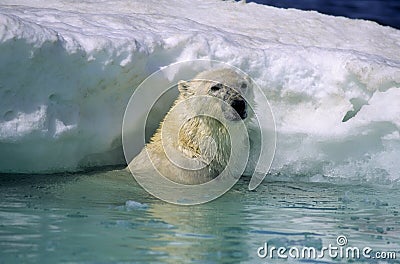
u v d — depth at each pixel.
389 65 32.50
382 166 31.38
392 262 21.14
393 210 26.80
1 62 25.78
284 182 31.02
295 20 39.25
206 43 31.22
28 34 25.88
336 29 38.84
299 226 24.20
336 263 20.94
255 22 37.84
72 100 28.12
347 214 26.03
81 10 34.94
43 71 26.88
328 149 31.81
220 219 24.55
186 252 20.73
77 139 29.19
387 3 76.69
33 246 20.50
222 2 40.78
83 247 20.62
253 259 20.61
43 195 26.12
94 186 27.94
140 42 29.48
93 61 27.89
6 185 27.17
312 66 32.34
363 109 31.56
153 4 37.69
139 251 20.53
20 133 26.64
